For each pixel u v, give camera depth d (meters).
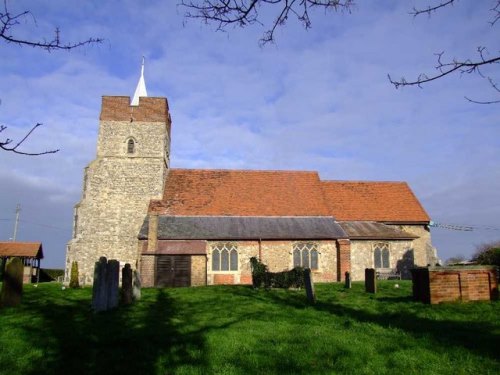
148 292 19.25
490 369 7.21
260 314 12.58
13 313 12.05
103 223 33.41
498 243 35.81
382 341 9.00
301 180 38.03
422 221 35.88
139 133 35.38
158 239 30.09
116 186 34.22
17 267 13.46
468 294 13.59
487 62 5.18
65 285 24.97
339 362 7.71
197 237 30.55
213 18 5.21
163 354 8.11
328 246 31.81
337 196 37.44
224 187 36.28
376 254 32.81
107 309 13.20
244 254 31.08
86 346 8.59
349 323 10.94
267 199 35.56
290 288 20.64
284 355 8.09
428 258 35.78
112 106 35.75
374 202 37.19
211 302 15.48
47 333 9.55
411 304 13.74
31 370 7.24
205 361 7.72
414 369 7.34
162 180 34.91
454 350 8.21
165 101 36.28
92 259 32.66
